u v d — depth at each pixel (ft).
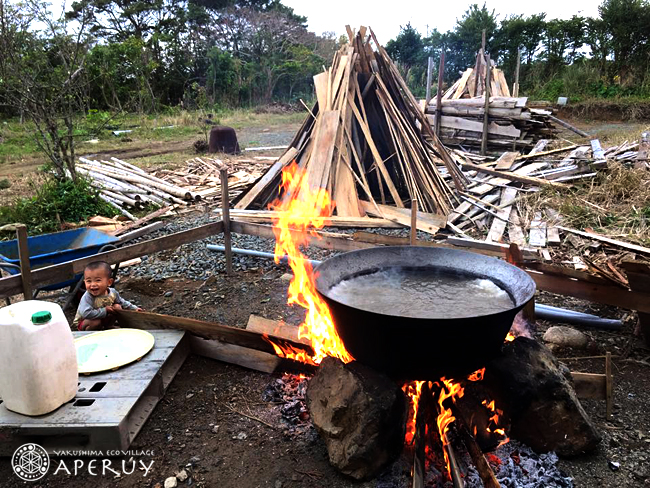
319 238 15.39
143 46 82.53
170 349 10.38
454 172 26.63
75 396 8.80
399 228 22.38
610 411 9.09
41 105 25.03
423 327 6.63
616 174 24.44
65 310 14.24
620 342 12.01
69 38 28.37
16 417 8.23
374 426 7.31
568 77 69.92
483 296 8.15
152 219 24.52
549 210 22.53
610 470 7.87
